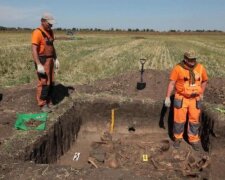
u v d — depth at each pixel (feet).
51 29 12.18
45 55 12.01
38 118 11.40
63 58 38.45
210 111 12.33
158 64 36.45
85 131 13.78
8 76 24.72
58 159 11.25
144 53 48.21
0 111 12.50
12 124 11.12
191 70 11.43
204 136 12.30
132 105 13.75
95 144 12.28
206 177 9.75
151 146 11.53
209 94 15.76
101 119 13.88
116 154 11.00
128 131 13.88
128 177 7.87
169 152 11.37
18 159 8.66
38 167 8.23
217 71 30.71
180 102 11.60
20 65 31.07
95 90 15.83
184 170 9.77
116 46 62.23
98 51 49.96
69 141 12.44
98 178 7.79
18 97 14.08
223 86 17.08
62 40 80.64
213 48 63.77
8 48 49.14
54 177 7.83
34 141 9.64
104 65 33.01
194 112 11.66
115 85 16.40
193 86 11.46
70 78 24.11
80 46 60.54
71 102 13.46
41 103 12.48
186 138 12.41
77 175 7.89
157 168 10.02
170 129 13.64
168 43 78.18
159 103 13.71
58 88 15.33
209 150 11.60
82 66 31.71
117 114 13.87
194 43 81.10
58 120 11.50
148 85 15.97
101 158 10.88
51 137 10.69
